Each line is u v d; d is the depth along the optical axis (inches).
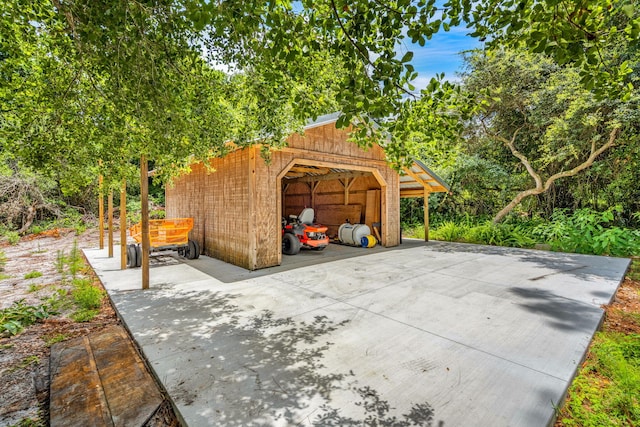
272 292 164.2
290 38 71.4
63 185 126.0
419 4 67.1
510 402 73.3
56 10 81.7
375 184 350.6
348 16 69.2
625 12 58.6
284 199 477.4
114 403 75.8
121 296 158.7
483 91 87.7
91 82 104.0
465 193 423.8
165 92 96.9
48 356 103.3
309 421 66.9
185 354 97.2
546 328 115.7
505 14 68.3
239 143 163.3
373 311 134.9
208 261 255.0
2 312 135.6
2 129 102.4
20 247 363.9
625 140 292.2
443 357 94.7
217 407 71.6
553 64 311.4
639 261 244.7
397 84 72.9
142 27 79.4
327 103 105.9
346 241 346.3
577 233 299.7
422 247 327.9
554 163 353.4
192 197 311.0
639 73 256.5
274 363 91.4
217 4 62.7
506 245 339.0
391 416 68.5
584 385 83.7
